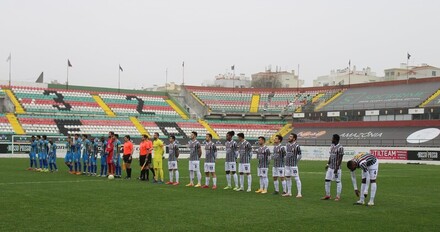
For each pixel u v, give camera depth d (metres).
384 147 55.59
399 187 24.41
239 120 82.69
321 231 12.27
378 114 69.50
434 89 71.12
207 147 23.34
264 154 21.33
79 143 31.36
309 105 80.94
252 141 75.81
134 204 16.59
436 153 51.00
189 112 86.44
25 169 34.56
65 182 24.72
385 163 52.88
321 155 59.38
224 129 78.12
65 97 76.19
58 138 62.84
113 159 28.30
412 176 32.06
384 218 14.34
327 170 19.12
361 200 17.50
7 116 66.19
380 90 77.62
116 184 23.98
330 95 82.81
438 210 16.11
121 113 77.19
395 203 17.94
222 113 82.25
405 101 70.06
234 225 12.89
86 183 24.30
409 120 65.62
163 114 80.62
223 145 65.44
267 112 83.06
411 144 60.44
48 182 24.61
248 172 22.12
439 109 63.66
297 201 18.27
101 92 81.50
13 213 14.39
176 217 14.00
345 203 17.84
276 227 12.70
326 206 16.89
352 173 18.23
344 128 71.81
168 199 18.17
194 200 18.02
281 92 88.44
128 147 27.95
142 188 22.14
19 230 11.87
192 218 13.88
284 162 20.55
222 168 39.78
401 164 50.38
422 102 68.06
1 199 17.53
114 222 13.07
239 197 19.27
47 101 73.50
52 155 33.16
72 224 12.72
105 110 76.44
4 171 32.41
